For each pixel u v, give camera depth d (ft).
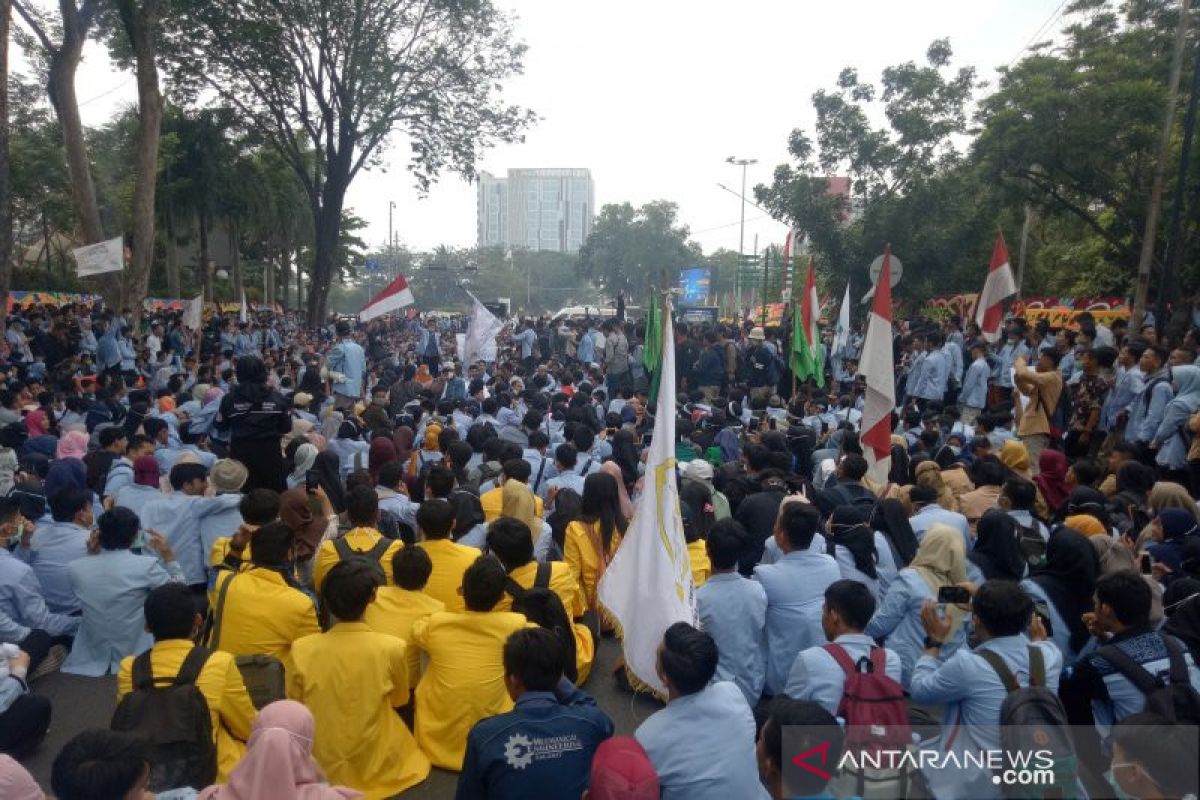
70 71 63.67
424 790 14.69
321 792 10.43
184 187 124.26
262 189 138.31
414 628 15.76
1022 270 91.45
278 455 25.88
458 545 18.21
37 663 18.37
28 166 115.55
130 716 12.08
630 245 334.65
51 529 21.04
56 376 49.73
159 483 25.00
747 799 10.77
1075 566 15.47
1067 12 78.13
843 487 22.36
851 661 12.01
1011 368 45.50
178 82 96.53
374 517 18.60
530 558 17.46
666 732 10.89
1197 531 17.76
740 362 64.03
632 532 15.56
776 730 9.78
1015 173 72.79
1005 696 11.32
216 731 12.85
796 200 90.68
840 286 92.53
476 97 103.45
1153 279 70.08
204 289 128.88
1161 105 63.21
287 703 10.83
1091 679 12.20
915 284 88.84
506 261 383.04
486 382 52.80
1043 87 67.46
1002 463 23.34
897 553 19.06
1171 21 68.59
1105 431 34.73
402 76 102.12
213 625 15.48
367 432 35.45
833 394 45.32
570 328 93.86
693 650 10.93
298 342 94.27
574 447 26.68
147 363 64.49
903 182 87.51
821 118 89.15
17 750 15.51
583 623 21.06
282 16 94.89
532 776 10.94
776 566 16.85
